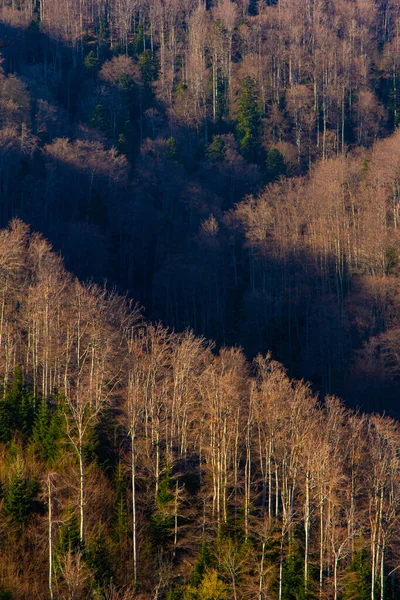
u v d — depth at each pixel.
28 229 129.88
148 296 148.38
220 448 70.69
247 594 59.88
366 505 69.00
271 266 145.12
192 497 69.50
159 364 78.62
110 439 74.75
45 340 79.44
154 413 73.81
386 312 125.50
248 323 133.62
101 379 72.62
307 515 62.12
